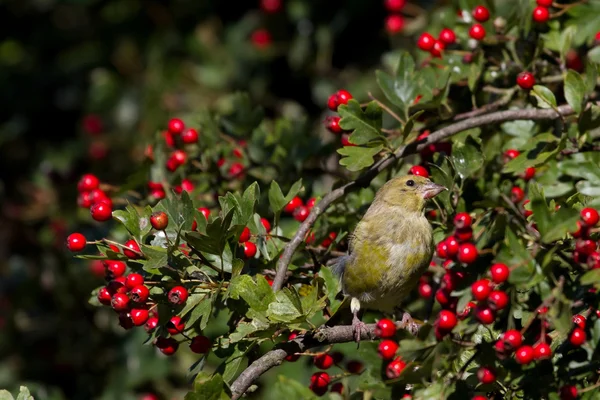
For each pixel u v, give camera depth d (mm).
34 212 17344
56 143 18609
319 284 9375
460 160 9766
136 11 18547
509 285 7871
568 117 10188
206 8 18188
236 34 17797
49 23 19375
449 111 10609
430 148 10891
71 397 16016
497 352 7707
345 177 11984
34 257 17688
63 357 15898
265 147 12031
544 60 11328
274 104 17469
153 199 11477
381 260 10281
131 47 18562
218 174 11859
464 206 9883
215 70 17781
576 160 9844
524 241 8023
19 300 16359
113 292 9008
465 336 8180
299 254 10469
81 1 18703
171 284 8844
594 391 7992
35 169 18250
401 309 11023
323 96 16969
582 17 11219
